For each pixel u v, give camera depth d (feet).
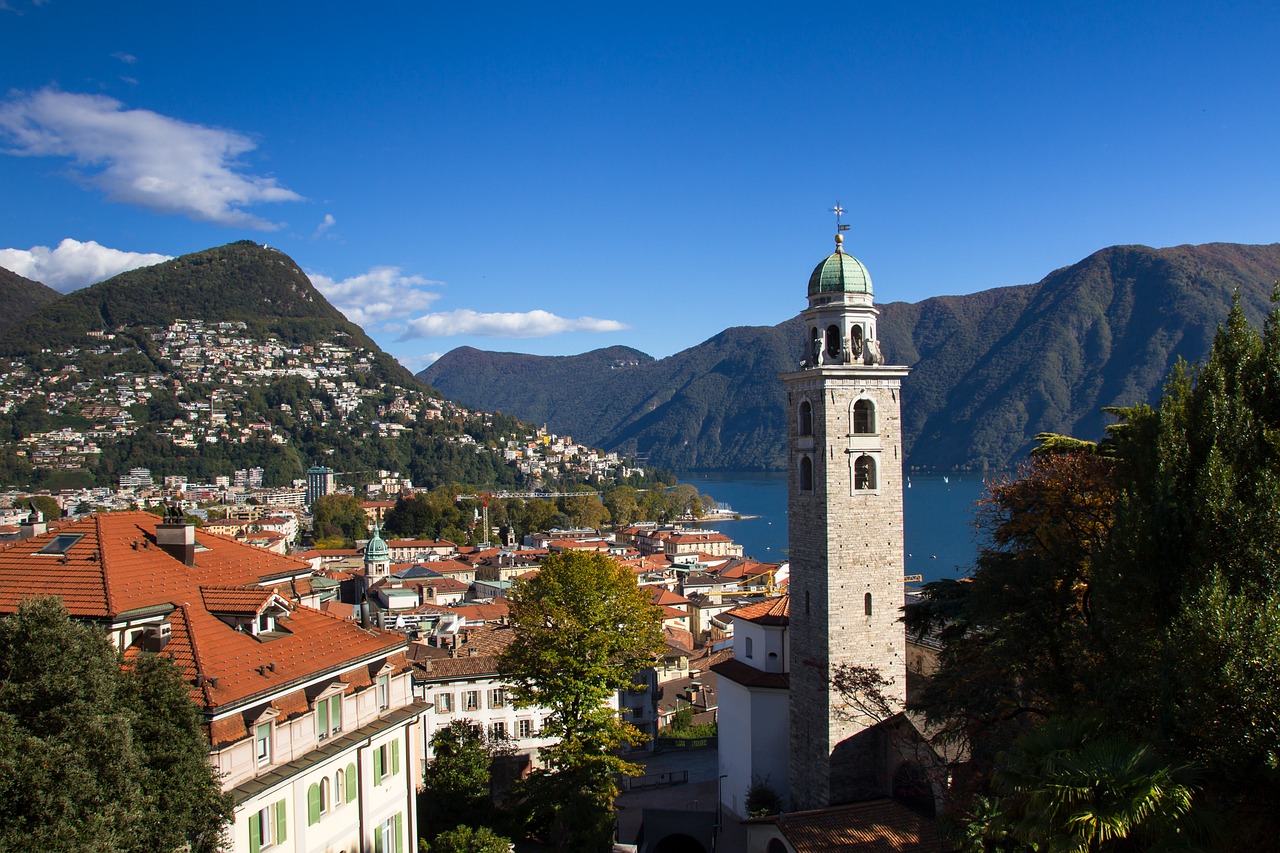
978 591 172.65
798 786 250.37
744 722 266.77
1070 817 93.76
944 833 155.74
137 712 125.39
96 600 156.76
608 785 248.11
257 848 152.05
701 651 548.31
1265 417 125.90
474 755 257.55
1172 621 110.11
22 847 101.50
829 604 238.48
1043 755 106.42
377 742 188.24
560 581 260.01
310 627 183.32
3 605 158.81
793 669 252.21
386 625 443.32
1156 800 91.35
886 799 231.71
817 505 242.37
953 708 169.89
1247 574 113.29
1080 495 194.18
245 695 151.12
